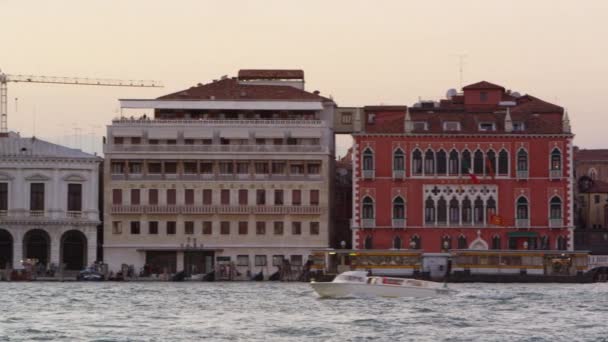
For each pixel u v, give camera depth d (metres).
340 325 127.31
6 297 162.12
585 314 139.25
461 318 134.12
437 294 163.50
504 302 154.62
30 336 118.44
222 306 148.88
